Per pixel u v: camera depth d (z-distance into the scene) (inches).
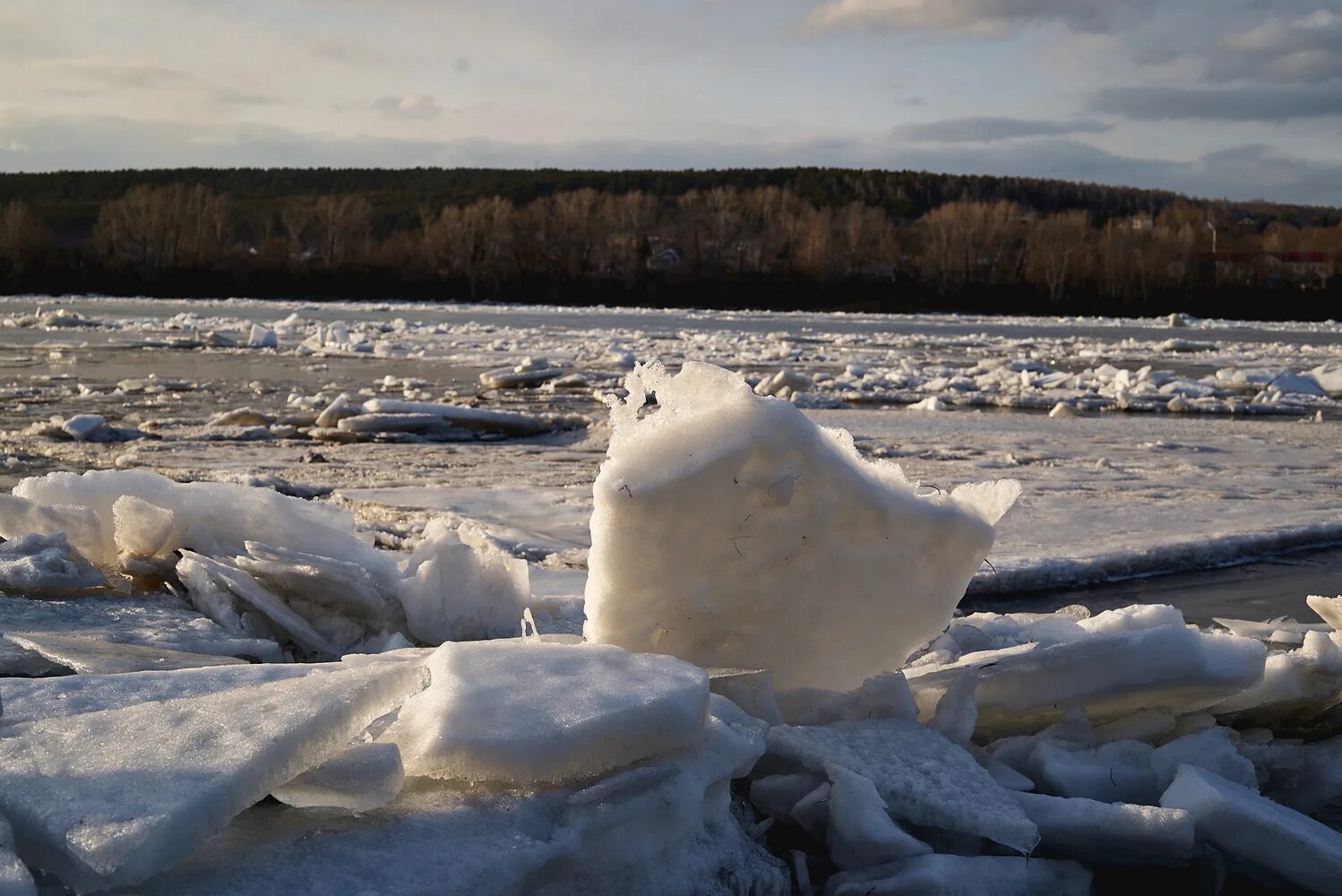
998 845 114.5
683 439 124.6
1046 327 1911.9
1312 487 409.1
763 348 1172.5
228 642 169.0
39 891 76.1
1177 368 1061.8
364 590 188.5
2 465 398.0
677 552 126.0
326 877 79.8
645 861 95.4
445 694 98.5
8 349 1015.0
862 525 130.2
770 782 116.4
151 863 72.7
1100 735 136.4
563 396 714.2
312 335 1246.9
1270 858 112.8
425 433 515.8
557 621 198.8
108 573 216.4
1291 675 144.3
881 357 1099.3
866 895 104.0
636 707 97.7
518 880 84.5
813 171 4490.7
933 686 135.6
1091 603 256.1
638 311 2310.5
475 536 208.7
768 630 131.7
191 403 635.5
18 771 81.2
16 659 144.2
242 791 80.1
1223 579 281.3
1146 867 116.6
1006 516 334.3
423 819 89.2
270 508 220.2
